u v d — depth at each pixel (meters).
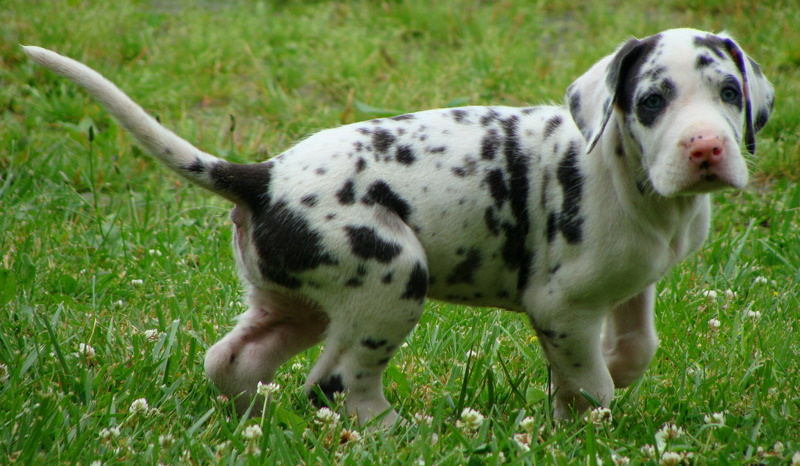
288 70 12.18
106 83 5.24
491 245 5.41
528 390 5.87
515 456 4.92
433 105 11.06
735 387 6.01
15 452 4.78
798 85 11.71
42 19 12.34
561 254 5.31
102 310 6.97
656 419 5.72
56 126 10.37
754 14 13.74
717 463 4.87
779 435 5.30
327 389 5.40
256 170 5.34
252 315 5.70
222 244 8.14
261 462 4.74
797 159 9.92
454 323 6.93
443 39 14.01
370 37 13.70
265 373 5.65
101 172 9.19
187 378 6.04
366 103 11.26
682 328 6.83
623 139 5.13
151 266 7.60
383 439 5.07
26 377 5.74
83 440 4.86
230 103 11.48
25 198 8.62
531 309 5.50
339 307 5.25
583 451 5.04
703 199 5.58
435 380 6.22
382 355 5.35
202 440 5.12
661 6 14.67
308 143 5.46
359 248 5.11
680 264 7.92
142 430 5.18
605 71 5.03
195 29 13.10
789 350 6.43
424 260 5.27
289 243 5.20
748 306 7.17
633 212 5.17
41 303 6.96
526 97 11.50
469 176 5.33
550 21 14.82
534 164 5.38
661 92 4.86
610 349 5.96
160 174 9.57
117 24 13.10
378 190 5.22
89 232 8.13
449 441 5.17
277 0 15.35
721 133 4.63
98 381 5.73
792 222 8.76
